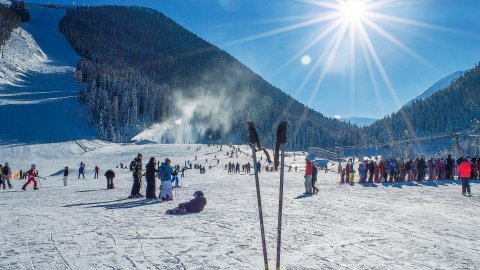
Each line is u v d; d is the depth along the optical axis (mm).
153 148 97688
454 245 7207
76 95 145875
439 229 8812
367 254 6484
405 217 10586
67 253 6359
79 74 170125
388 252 6641
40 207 12852
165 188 15211
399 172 25812
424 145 118188
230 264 5777
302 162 75562
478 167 26391
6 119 110875
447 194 17297
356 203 13906
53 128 111062
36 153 86688
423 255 6445
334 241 7473
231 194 17594
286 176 39656
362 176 25641
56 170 67812
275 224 9375
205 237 7762
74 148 95062
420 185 22609
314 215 10906
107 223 9453
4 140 95500
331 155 75938
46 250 6559
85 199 15852
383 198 15648
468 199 15242
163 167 15250
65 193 19281
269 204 13562
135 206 13188
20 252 6410
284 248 6867
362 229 8742
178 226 9023
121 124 144625
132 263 5785
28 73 176875
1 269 5418
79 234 8016
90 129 121562
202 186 23719
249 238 7688
